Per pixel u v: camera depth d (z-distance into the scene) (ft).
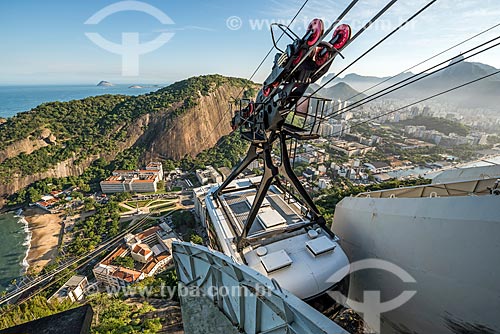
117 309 57.72
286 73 20.81
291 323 15.56
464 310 19.20
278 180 38.65
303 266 25.96
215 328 26.23
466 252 18.10
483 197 17.06
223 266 23.84
